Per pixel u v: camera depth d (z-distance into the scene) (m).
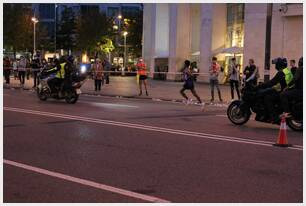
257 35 30.61
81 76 17.98
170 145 9.25
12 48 65.81
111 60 72.69
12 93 22.19
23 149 8.65
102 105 17.17
